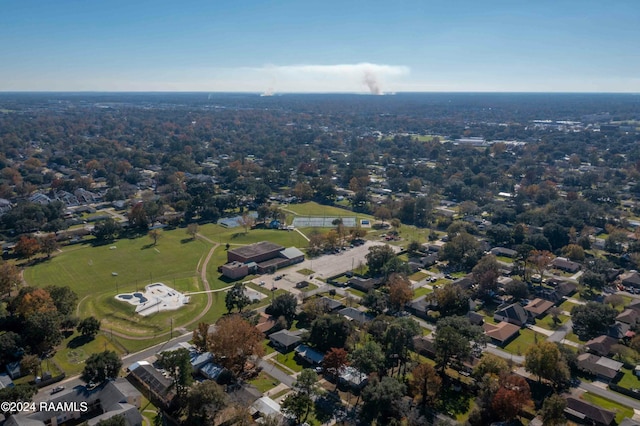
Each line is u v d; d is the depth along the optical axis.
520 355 169.88
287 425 127.50
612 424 133.75
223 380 147.38
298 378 135.25
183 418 133.00
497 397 130.38
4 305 194.62
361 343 171.12
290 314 192.88
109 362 144.12
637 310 199.25
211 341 158.88
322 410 136.50
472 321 191.75
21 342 159.38
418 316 199.50
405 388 139.25
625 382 153.50
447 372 157.38
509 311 195.62
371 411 135.00
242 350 157.88
